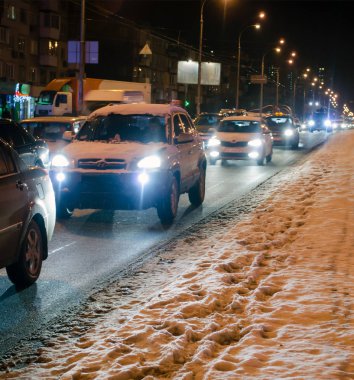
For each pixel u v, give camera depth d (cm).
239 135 2461
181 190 1245
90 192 1110
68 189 1118
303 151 3541
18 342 548
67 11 7556
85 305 655
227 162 2619
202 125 3509
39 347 532
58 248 955
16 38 6531
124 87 4597
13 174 716
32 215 735
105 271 812
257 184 1816
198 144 1389
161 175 1121
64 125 2083
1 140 728
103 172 1102
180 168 1223
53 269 826
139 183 1097
